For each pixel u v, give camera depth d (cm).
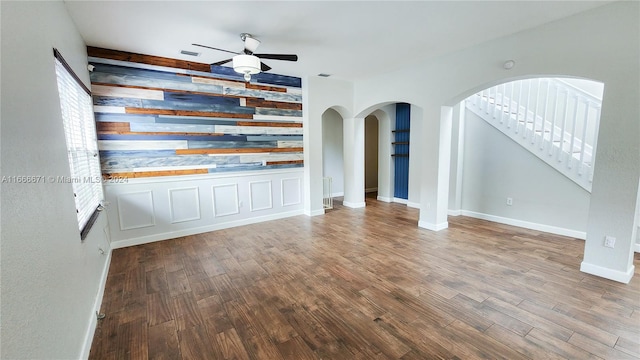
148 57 405
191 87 442
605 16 275
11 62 126
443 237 428
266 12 280
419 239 421
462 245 393
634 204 271
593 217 296
